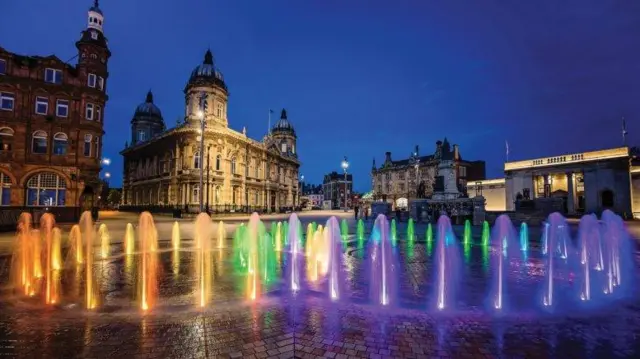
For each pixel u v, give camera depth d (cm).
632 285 847
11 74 2875
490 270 1020
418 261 1167
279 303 679
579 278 923
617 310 655
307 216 5081
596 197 4484
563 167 4859
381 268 1042
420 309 648
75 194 2984
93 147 3209
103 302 688
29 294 751
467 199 2755
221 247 1568
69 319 591
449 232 2088
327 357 455
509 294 754
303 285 831
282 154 7350
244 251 1434
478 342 506
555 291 784
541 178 5291
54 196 2925
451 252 1383
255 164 6131
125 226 2733
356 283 849
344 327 557
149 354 461
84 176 3069
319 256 1294
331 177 13988
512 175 5475
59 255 1284
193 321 580
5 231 2272
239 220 3809
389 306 664
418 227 2497
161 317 599
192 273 973
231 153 5328
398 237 1936
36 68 2992
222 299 706
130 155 6556
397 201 9288
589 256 1296
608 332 548
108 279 895
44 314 617
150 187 5706
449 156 3122
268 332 535
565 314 629
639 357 460
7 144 2842
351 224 3122
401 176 9438
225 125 5334
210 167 4847
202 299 706
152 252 1394
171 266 1082
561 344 502
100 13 3388
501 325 573
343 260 1195
